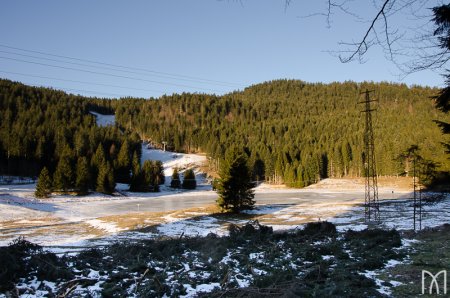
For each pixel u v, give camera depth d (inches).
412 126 6048.2
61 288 344.5
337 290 346.3
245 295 336.2
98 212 2412.6
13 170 4498.0
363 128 6845.5
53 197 3203.7
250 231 752.3
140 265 428.5
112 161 4955.7
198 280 391.5
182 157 7042.3
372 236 716.0
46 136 5275.6
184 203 3038.9
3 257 387.9
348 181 5009.8
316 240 700.0
